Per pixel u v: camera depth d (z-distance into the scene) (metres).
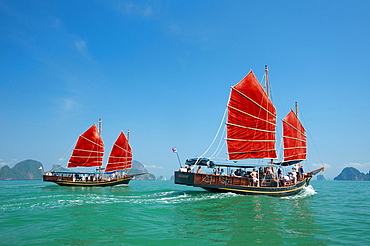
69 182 42.16
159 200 19.11
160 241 9.17
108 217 13.04
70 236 9.77
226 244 8.93
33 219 12.67
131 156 49.84
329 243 9.20
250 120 24.97
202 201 18.52
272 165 23.75
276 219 12.90
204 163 22.98
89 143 46.97
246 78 25.08
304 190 29.09
